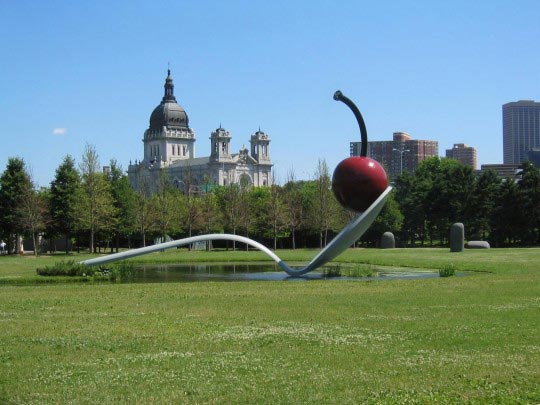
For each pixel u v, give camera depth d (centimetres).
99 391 1103
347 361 1305
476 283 2748
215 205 9719
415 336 1548
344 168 3266
